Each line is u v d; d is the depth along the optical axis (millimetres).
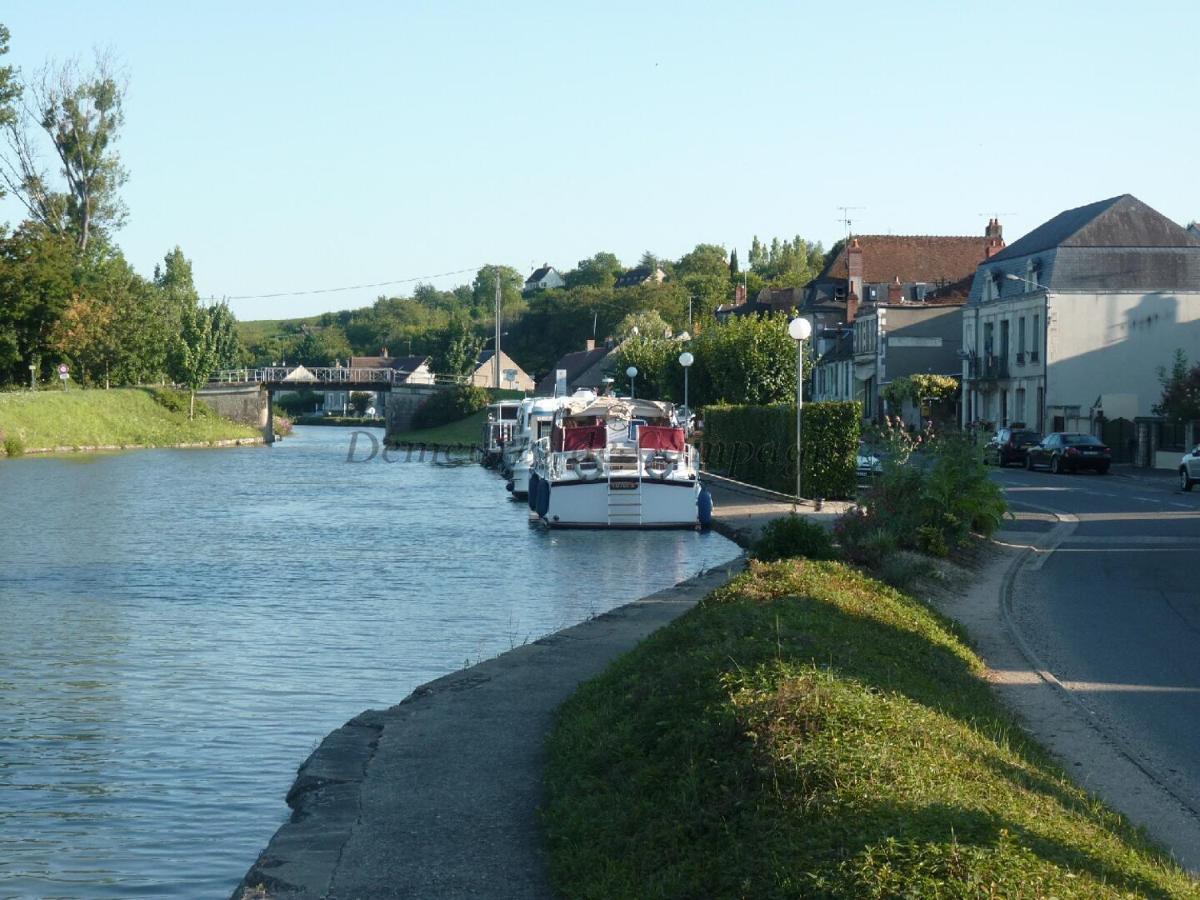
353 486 63438
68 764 13719
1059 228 76688
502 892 8336
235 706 16359
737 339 73875
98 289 106125
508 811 10047
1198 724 12422
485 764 11414
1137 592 21328
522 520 44594
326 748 12156
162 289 145375
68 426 95375
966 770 8773
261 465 81375
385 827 9695
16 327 102312
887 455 27406
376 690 17281
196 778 13242
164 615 23672
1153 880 7074
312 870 8773
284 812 12211
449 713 13406
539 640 17891
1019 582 22609
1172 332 72562
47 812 12164
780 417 44938
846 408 42656
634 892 7586
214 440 108500
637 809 8656
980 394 81500
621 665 13930
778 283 187375
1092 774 10578
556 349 171750
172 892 10273
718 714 9266
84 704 16438
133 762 13789
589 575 29500
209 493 57781
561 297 176375
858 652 12172
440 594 26422
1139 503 39750
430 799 10398
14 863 10852
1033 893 6410
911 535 24156
